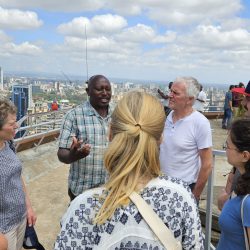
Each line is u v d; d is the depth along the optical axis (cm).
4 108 238
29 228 281
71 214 127
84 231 124
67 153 294
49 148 873
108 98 307
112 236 121
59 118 961
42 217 490
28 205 285
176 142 301
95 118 304
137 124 125
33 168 697
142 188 125
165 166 310
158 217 122
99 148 300
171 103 303
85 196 128
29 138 827
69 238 124
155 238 120
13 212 249
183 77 301
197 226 128
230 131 188
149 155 125
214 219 384
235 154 184
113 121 131
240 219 171
